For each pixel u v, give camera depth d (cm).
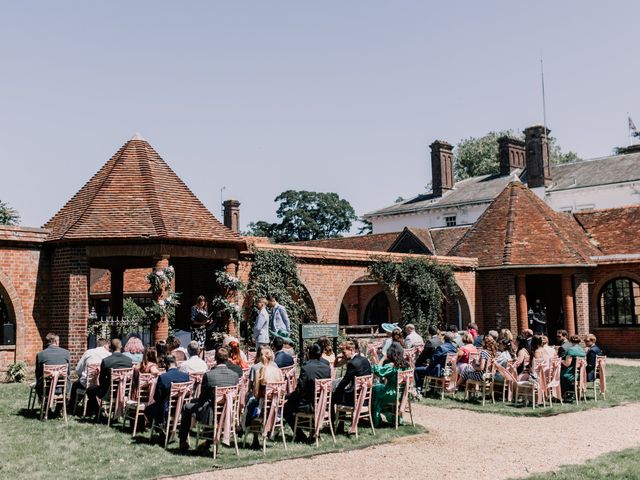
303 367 1020
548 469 838
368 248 4062
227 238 1870
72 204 1938
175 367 1021
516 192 2908
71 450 948
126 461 888
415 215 5178
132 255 1748
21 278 1731
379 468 848
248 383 1061
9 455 916
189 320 2094
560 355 1533
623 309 2666
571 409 1310
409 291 2473
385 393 1141
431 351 1502
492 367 1438
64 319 1736
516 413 1277
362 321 3438
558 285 2925
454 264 2611
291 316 2058
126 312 2842
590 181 4378
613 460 866
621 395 1509
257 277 2027
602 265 2703
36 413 1225
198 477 807
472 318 2666
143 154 1961
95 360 1186
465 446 981
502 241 2733
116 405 1115
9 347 1686
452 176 5191
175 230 1762
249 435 1066
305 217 7119
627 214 3033
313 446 982
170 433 1010
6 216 4059
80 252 1742
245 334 1964
